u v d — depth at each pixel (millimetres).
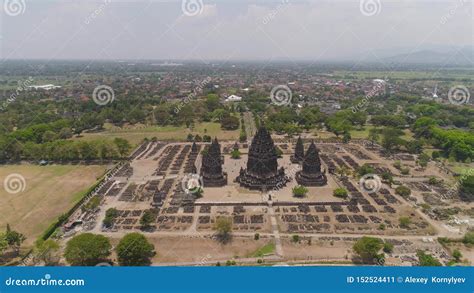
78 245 101312
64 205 147375
